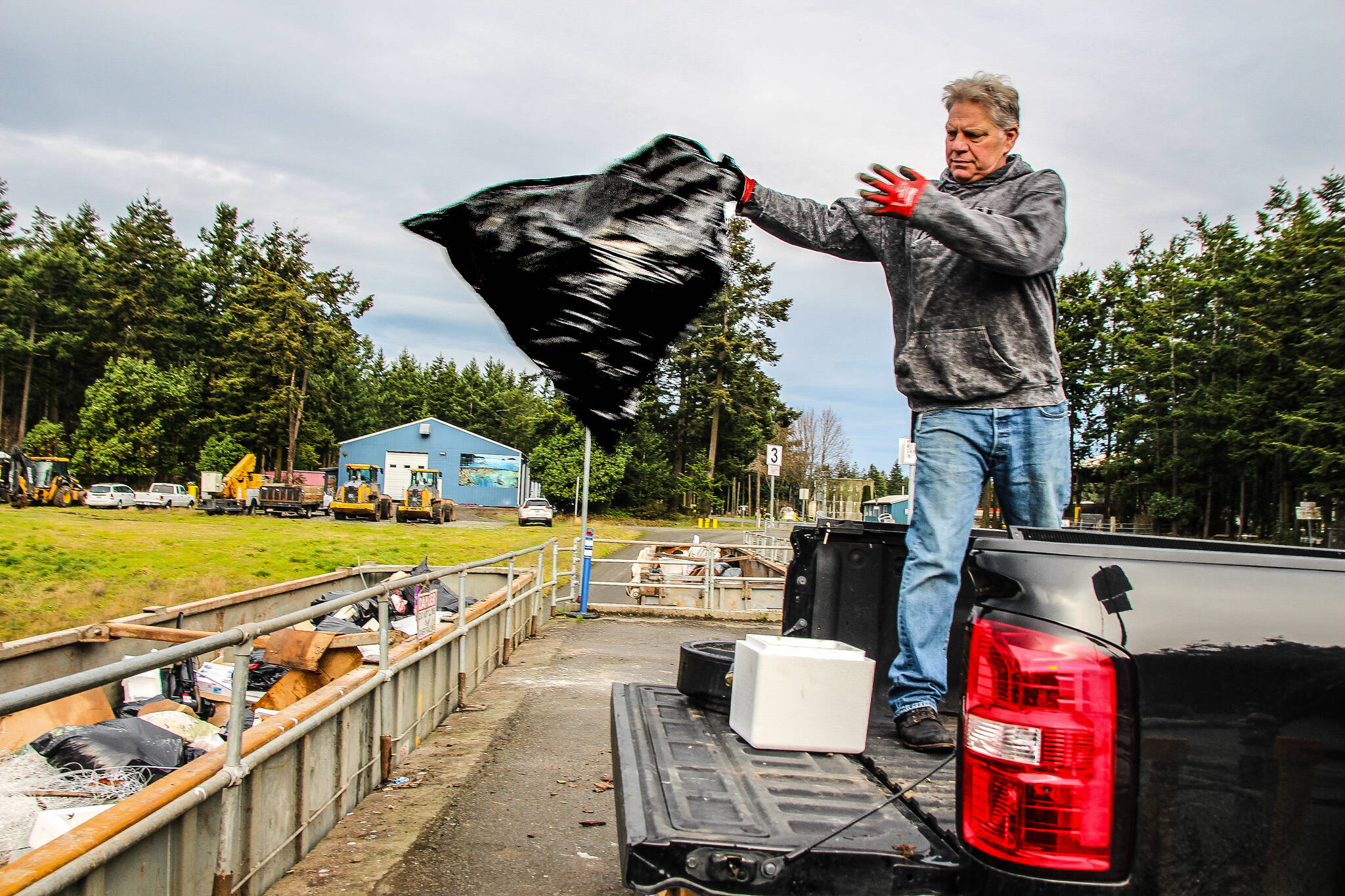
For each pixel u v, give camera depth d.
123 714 4.79
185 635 5.47
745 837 1.87
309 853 4.32
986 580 1.84
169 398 69.00
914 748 2.64
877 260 3.02
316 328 71.12
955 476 2.72
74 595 14.43
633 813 1.98
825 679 2.61
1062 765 1.65
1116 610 1.72
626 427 2.69
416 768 5.89
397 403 102.25
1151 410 58.38
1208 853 1.65
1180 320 57.47
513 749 6.40
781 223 2.95
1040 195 2.62
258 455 74.19
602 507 69.19
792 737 2.59
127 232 78.06
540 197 2.59
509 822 4.86
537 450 66.12
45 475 53.72
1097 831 1.64
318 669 5.45
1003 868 1.67
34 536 25.33
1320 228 44.47
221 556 22.41
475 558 25.30
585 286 2.60
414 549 28.33
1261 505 54.28
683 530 57.94
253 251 83.00
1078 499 68.38
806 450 71.00
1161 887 1.64
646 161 2.67
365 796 5.22
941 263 2.73
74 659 5.13
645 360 2.66
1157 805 1.65
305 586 8.17
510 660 10.48
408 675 6.18
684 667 3.27
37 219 83.81
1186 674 1.70
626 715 2.98
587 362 2.63
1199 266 57.62
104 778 3.52
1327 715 1.72
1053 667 1.67
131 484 68.50
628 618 15.34
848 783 2.32
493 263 2.58
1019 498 2.73
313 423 75.38
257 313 71.31
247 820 3.63
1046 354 2.71
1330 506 43.91
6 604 13.38
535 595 12.98
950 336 2.71
